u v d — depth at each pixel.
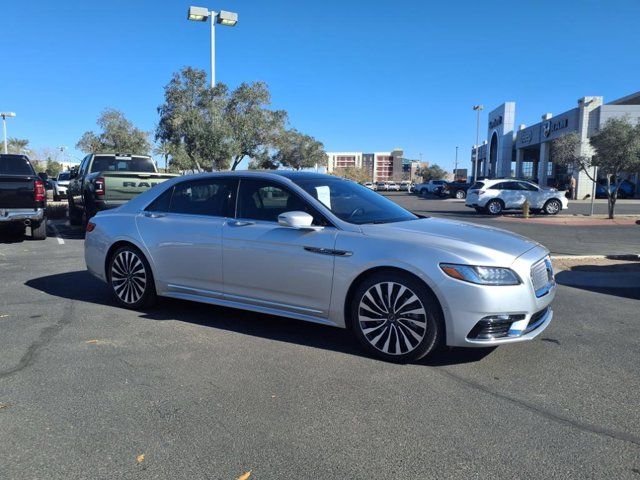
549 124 40.31
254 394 3.78
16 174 12.46
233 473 2.82
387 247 4.36
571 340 5.05
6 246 11.23
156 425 3.33
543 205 23.16
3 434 3.21
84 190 12.90
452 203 35.31
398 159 145.50
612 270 8.92
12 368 4.23
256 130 23.31
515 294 4.08
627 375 4.20
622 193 37.56
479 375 4.16
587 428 3.33
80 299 6.47
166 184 5.95
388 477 2.79
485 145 66.56
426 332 4.21
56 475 2.79
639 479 2.78
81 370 4.20
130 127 36.88
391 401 3.68
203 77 22.27
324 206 4.87
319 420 3.40
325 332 5.21
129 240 5.87
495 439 3.18
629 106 33.19
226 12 20.16
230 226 5.20
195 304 6.26
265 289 4.98
